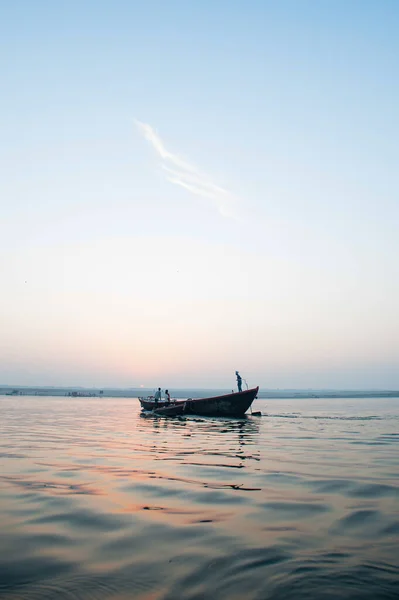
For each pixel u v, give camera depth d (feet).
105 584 17.66
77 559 20.13
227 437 73.31
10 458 48.42
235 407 125.70
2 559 20.13
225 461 47.24
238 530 24.12
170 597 16.62
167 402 140.36
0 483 35.40
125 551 21.06
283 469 42.29
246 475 39.11
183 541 22.43
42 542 22.25
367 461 47.50
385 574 18.53
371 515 26.94
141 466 43.65
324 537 23.02
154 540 22.54
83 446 59.52
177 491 32.86
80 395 586.45
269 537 23.02
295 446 61.00
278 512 27.55
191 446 60.54
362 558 20.24
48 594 16.83
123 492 32.53
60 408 196.34
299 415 143.13
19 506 28.71
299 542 22.29
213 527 24.62
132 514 27.02
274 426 98.12
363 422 110.73
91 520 25.81
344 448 58.80
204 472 40.50
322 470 41.78
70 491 32.76
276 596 16.65
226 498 30.89
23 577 18.29
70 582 17.83
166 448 58.18
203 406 129.29
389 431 85.25
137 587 17.42
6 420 112.68
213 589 17.22
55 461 46.47
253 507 28.66
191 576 18.37
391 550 21.21
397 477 38.42
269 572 18.72
